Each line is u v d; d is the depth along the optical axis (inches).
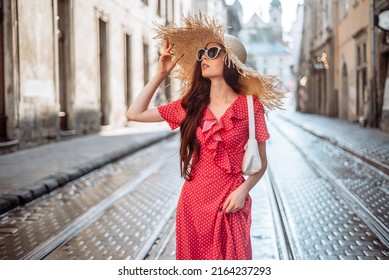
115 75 911.0
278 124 1191.6
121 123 960.9
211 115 109.8
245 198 113.3
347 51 1088.8
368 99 869.2
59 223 251.4
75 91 706.2
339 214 259.9
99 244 213.3
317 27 1533.0
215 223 109.7
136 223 249.4
